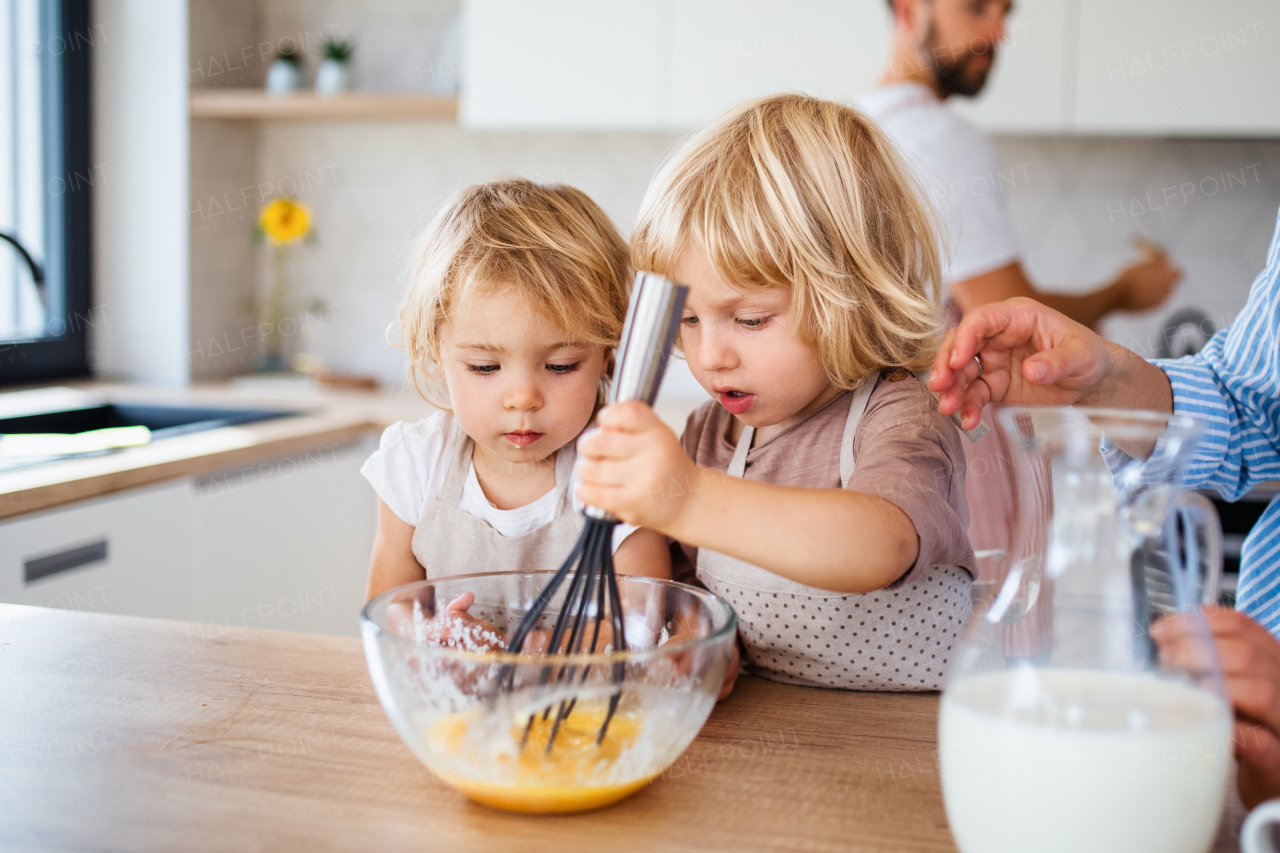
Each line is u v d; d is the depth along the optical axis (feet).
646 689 1.77
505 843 1.71
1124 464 1.70
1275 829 1.36
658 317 1.78
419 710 1.77
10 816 1.77
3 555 4.63
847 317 2.62
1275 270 2.77
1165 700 1.50
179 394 7.87
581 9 7.71
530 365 2.91
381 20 9.09
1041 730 1.49
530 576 2.28
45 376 8.26
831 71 7.38
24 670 2.44
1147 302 8.16
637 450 1.82
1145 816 1.46
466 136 9.08
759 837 1.75
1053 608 1.55
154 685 2.36
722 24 7.49
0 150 7.88
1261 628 1.82
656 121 7.70
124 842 1.70
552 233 3.03
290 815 1.79
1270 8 6.87
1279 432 2.88
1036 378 2.35
